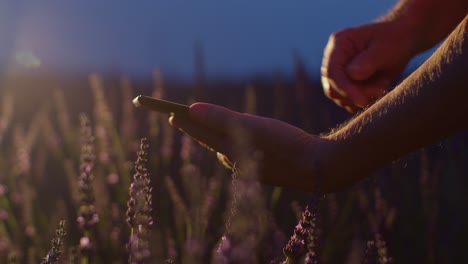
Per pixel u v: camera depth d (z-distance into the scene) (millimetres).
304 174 1122
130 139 2988
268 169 1146
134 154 2861
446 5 1709
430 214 2500
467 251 2576
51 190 3137
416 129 1018
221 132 1141
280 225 2301
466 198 2787
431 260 2381
